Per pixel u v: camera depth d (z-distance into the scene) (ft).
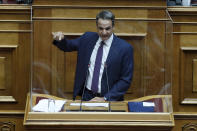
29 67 43.11
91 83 38.22
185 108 43.86
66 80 40.47
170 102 36.68
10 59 43.21
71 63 40.52
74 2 42.93
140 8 42.96
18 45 43.09
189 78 43.65
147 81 40.19
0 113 43.29
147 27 40.91
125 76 38.17
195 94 43.80
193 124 43.80
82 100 37.83
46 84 39.52
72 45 39.17
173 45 43.50
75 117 33.73
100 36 37.86
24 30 42.96
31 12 41.57
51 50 40.16
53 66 40.24
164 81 39.70
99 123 33.47
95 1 42.96
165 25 40.68
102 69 38.06
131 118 33.81
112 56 37.99
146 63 40.52
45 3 42.80
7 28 43.01
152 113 34.09
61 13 43.01
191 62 43.57
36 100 37.09
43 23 40.29
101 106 35.60
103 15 37.45
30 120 33.60
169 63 39.70
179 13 43.21
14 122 43.52
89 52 38.52
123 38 41.16
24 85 43.37
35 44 39.81
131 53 38.45
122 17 43.21
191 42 43.45
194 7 43.11
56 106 35.40
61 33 38.68
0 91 43.45
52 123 33.47
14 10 42.88
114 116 33.78
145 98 38.70
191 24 43.29
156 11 43.04
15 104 43.62
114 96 37.52
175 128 43.91
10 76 43.29
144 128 33.88
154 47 40.60
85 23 41.14
